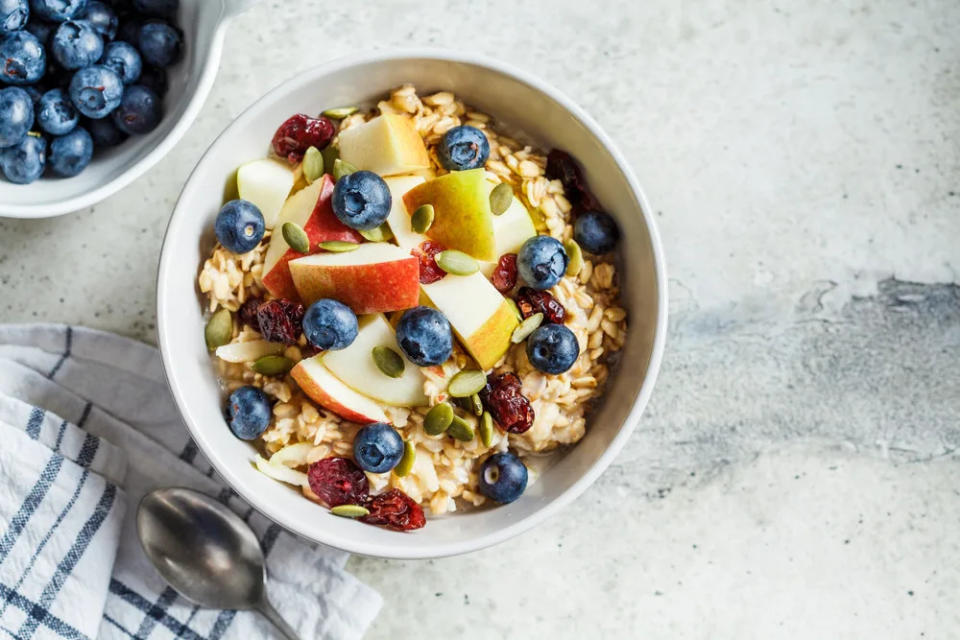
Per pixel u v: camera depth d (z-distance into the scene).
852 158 0.53
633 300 0.47
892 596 0.52
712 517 0.52
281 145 0.46
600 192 0.47
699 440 0.52
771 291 0.52
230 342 0.46
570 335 0.45
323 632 0.50
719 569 0.52
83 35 0.46
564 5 0.52
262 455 0.47
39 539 0.49
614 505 0.52
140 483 0.51
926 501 0.53
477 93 0.47
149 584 0.51
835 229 0.53
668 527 0.52
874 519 0.53
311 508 0.46
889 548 0.53
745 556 0.52
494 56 0.52
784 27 0.53
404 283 0.44
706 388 0.52
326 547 0.51
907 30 0.53
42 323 0.51
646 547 0.52
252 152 0.46
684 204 0.52
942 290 0.53
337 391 0.45
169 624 0.51
